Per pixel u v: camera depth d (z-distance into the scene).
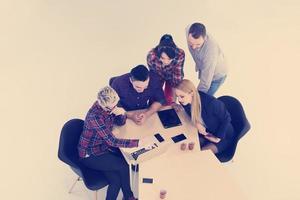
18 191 4.31
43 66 5.47
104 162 3.87
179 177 3.50
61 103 5.12
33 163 4.55
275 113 5.13
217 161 3.66
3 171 4.46
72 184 4.41
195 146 3.80
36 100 5.12
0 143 4.70
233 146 4.06
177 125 4.02
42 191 4.32
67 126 3.77
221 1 6.29
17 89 5.21
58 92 5.22
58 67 5.47
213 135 4.09
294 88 5.38
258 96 5.29
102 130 3.69
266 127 5.00
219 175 3.53
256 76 5.48
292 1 6.37
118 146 3.76
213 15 6.11
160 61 4.23
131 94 4.16
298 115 5.11
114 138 3.76
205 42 4.30
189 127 4.01
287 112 5.14
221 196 3.35
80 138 3.81
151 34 5.87
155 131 3.95
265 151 4.79
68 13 6.10
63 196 4.30
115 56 5.63
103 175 3.90
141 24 5.99
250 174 4.57
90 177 3.83
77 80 5.36
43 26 5.91
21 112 4.99
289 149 4.81
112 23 6.00
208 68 4.40
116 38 5.83
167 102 4.36
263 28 6.00
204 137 4.09
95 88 5.29
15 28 5.87
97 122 3.65
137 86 3.93
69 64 5.52
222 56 4.46
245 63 5.61
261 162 4.68
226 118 4.00
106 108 3.59
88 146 3.80
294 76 5.50
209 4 6.23
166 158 3.67
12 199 4.24
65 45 5.72
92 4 6.23
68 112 5.03
